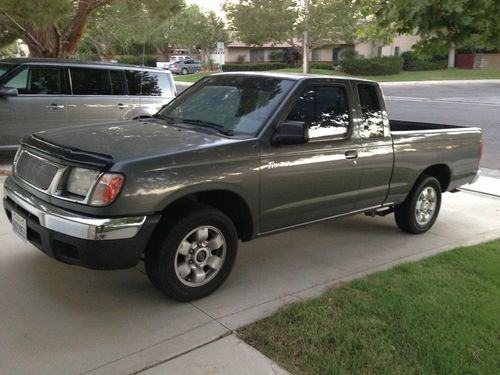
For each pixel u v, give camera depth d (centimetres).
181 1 1481
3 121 860
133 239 370
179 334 370
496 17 399
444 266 507
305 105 475
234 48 5978
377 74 4659
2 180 783
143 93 1023
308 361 340
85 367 329
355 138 514
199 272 418
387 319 394
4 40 1489
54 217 371
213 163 405
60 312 395
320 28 4109
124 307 407
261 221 453
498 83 4047
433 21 404
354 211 538
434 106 2373
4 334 362
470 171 671
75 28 1355
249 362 338
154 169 376
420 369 334
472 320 396
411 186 590
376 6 511
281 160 448
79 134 435
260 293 442
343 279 478
